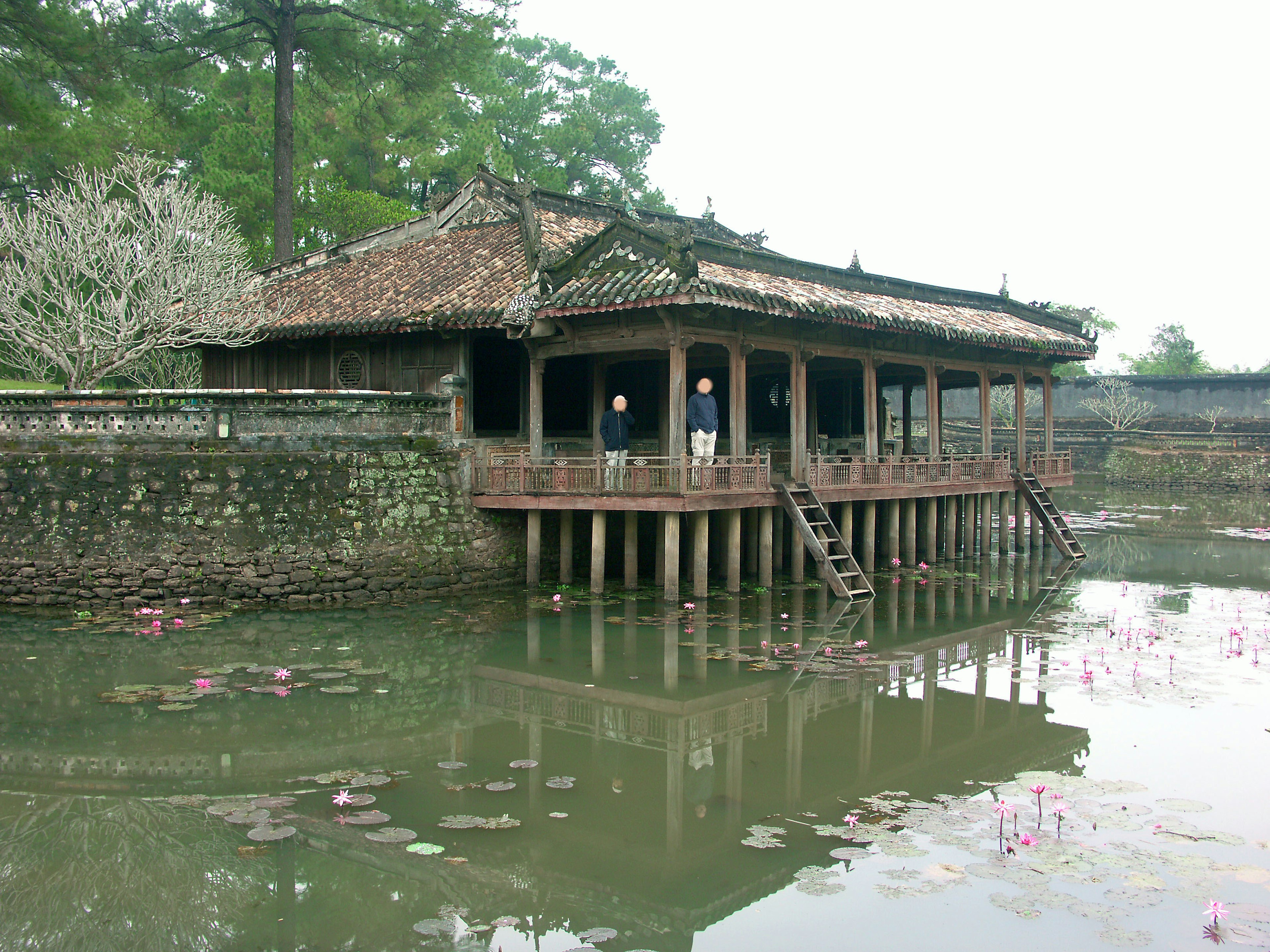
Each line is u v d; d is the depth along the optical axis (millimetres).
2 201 22062
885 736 9352
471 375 17922
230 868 6605
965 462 21125
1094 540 26906
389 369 18922
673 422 14984
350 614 14211
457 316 17031
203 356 21984
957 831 7148
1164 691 10867
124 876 6488
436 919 5988
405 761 8578
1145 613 15656
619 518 18547
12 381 24641
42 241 18609
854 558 17359
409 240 23172
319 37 26109
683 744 9086
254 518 14398
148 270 18719
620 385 20047
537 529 16344
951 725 9695
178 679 10891
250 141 32469
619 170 48844
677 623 14008
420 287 19141
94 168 24531
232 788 7922
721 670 11648
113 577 14148
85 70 22656
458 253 20641
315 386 20078
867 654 12492
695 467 14867
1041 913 5953
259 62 28688
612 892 6262
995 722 9789
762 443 21891
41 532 14281
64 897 6262
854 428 25234
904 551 20391
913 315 18844
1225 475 45406
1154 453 48250
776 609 15180
